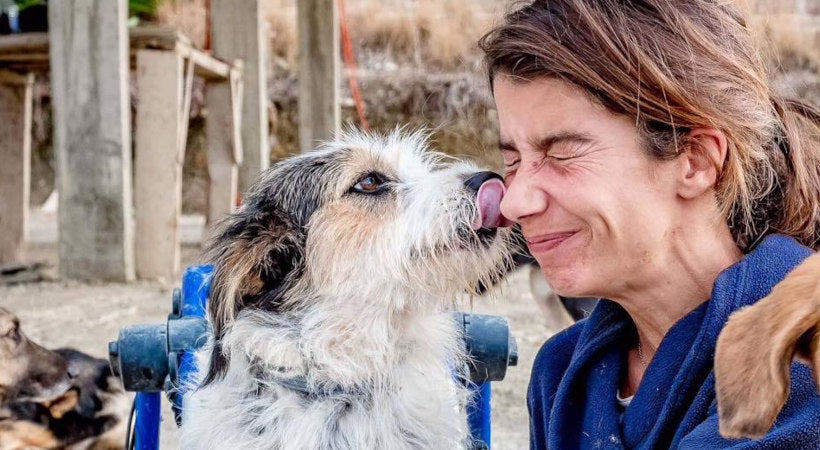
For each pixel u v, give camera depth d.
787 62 14.87
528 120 1.79
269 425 2.53
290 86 17.03
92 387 4.62
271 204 3.00
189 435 2.57
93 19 7.88
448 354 2.84
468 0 18.06
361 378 2.66
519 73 1.78
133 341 2.66
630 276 1.80
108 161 8.03
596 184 1.73
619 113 1.69
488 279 2.92
